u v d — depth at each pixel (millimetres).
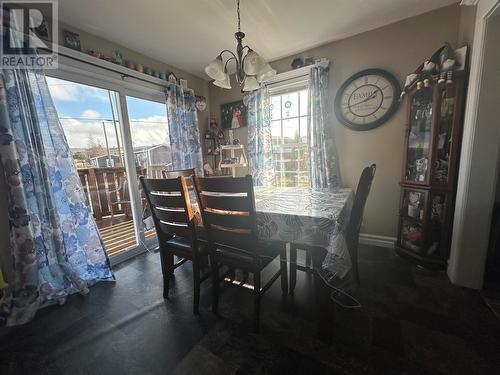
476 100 1423
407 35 1958
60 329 1376
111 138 2293
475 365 1030
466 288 1581
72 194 1747
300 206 1397
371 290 1599
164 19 1803
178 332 1312
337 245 1105
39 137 1525
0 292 1368
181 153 2672
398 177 2172
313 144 2404
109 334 1319
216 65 1430
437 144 1729
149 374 1066
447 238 1779
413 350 1118
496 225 1585
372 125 2182
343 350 1137
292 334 1259
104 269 1922
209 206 1287
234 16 1800
